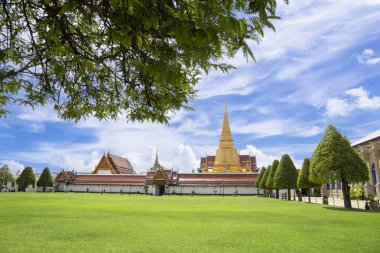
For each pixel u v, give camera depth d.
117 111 6.77
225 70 4.04
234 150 106.94
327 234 14.03
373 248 11.06
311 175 32.44
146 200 46.22
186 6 3.06
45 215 20.81
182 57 3.52
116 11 3.20
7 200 38.75
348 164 30.06
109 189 90.19
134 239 12.38
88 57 4.91
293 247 11.11
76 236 12.92
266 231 14.76
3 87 6.11
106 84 6.29
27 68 5.52
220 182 86.38
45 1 3.88
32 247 10.73
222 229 15.27
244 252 10.27
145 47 3.71
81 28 4.88
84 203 34.81
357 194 46.84
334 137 31.09
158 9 3.10
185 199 52.88
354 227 16.41
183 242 11.82
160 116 6.06
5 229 14.68
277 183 49.09
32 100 6.44
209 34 2.82
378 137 48.28
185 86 5.54
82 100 6.51
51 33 4.40
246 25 3.28
